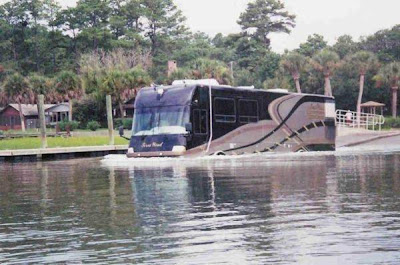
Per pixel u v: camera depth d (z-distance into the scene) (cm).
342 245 937
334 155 3759
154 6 15538
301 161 3105
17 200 1642
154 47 15150
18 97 9488
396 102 9669
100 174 2555
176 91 3494
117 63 12156
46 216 1308
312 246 936
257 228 1093
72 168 3173
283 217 1206
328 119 4428
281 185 1816
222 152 3584
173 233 1066
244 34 14675
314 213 1245
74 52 14062
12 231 1132
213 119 3541
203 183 1941
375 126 7762
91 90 9556
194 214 1270
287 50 13088
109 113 5306
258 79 12169
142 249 945
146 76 9131
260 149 3838
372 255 870
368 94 9919
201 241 994
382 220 1146
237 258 876
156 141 3478
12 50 14562
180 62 14362
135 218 1234
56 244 1002
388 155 3703
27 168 3362
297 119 4138
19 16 15038
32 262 887
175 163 3098
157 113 3516
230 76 9362
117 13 15088
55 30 14088
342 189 1673
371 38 11862
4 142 5750
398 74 9094
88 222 1205
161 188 1819
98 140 5956
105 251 939
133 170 2711
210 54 14562
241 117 3709
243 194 1602
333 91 10019
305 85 10344
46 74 13700
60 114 10119
